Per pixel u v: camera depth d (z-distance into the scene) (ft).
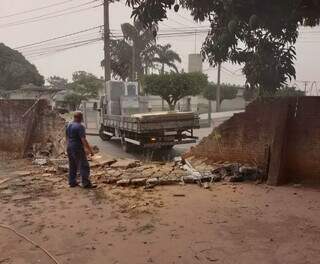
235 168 33.58
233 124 35.06
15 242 20.67
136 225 22.68
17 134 53.57
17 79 218.59
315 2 21.04
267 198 27.53
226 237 20.65
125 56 141.69
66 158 44.27
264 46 23.76
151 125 56.44
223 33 23.85
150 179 32.60
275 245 19.56
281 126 31.17
